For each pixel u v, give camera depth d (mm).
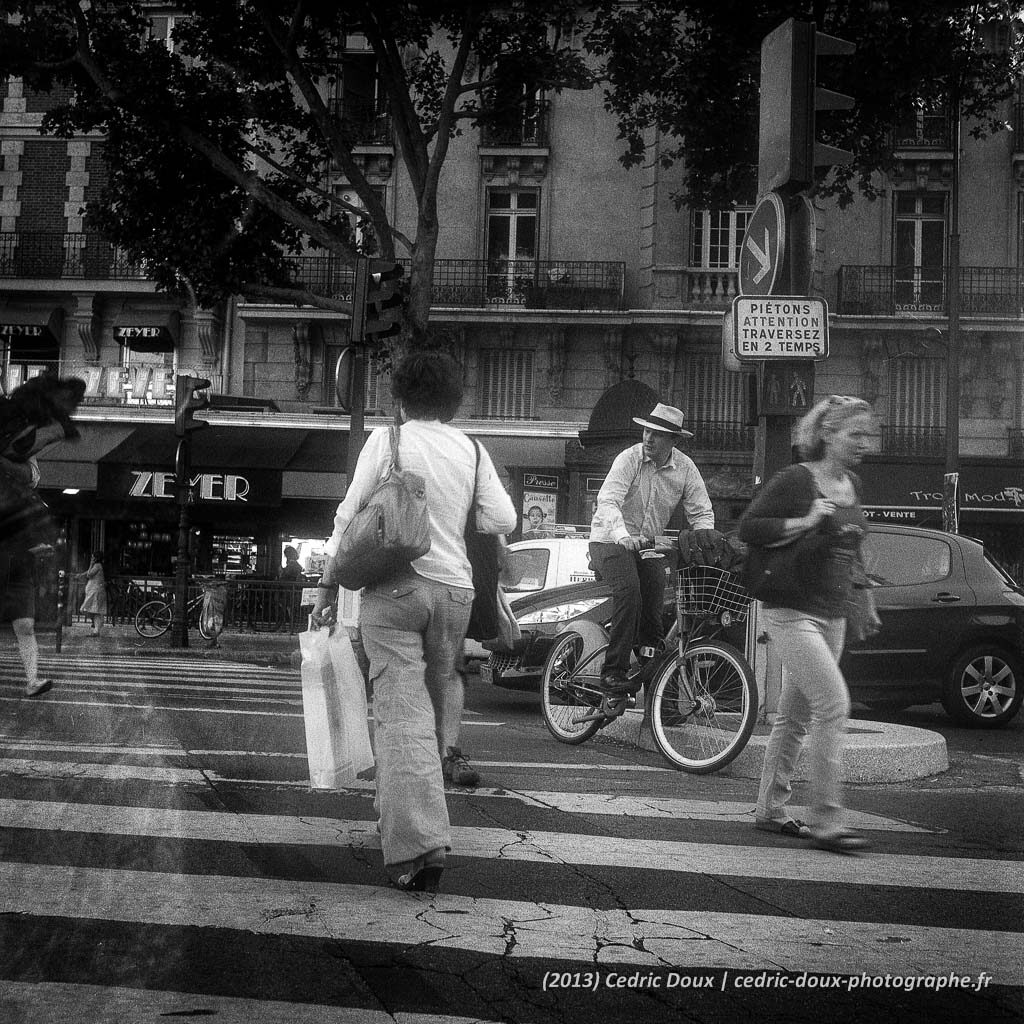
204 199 19984
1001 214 26391
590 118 26797
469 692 12734
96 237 26891
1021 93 26312
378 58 18953
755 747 6449
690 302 26188
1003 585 10531
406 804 3631
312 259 26547
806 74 7082
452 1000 2717
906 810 5680
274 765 6039
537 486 23562
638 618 7039
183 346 26953
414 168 18891
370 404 26484
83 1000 2375
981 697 10297
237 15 18922
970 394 26062
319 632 4383
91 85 19250
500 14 19922
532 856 4188
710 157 19906
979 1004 2846
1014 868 4328
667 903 3631
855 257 26500
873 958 3156
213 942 3020
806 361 7059
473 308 26203
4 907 2232
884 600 10305
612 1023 2629
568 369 26453
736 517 25891
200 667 14031
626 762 6961
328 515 25125
